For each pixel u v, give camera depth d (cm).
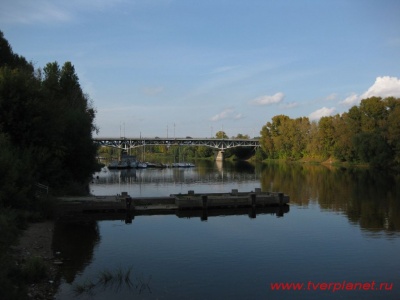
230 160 18488
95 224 2730
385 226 2678
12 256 1661
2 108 3038
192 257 1912
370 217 3020
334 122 11769
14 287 1288
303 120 14175
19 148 2933
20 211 2444
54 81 4566
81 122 4331
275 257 1927
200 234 2428
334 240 2283
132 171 10588
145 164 12225
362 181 5978
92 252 1977
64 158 3953
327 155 12262
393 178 6372
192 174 9006
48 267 1655
